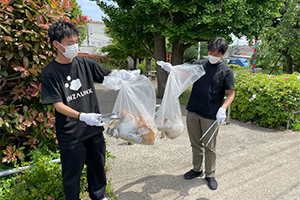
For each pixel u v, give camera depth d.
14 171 2.52
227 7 6.25
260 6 6.98
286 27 10.86
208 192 2.83
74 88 2.00
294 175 3.28
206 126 2.76
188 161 3.70
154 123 2.50
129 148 4.20
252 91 5.84
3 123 2.38
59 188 2.41
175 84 2.69
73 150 1.98
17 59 2.49
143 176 3.21
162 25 7.02
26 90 2.59
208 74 2.70
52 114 2.88
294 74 6.71
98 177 2.29
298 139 4.86
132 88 2.37
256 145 4.48
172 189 2.88
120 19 7.63
